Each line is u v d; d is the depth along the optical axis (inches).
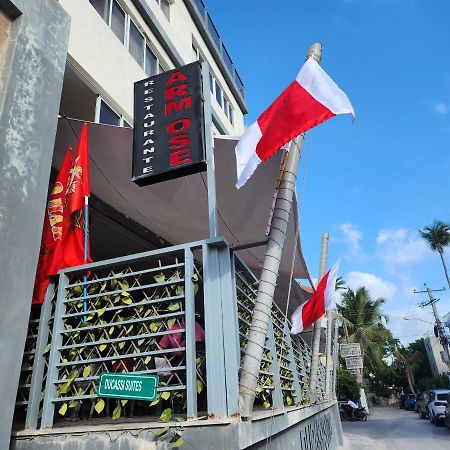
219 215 277.1
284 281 366.3
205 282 123.6
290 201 140.2
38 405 130.6
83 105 307.0
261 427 128.4
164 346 141.3
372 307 1584.6
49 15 159.3
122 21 362.6
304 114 133.3
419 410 1067.9
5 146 129.6
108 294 134.4
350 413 1034.7
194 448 106.3
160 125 188.2
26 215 132.6
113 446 113.1
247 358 124.3
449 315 1423.5
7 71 137.9
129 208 290.8
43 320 140.9
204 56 590.2
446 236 1485.0
